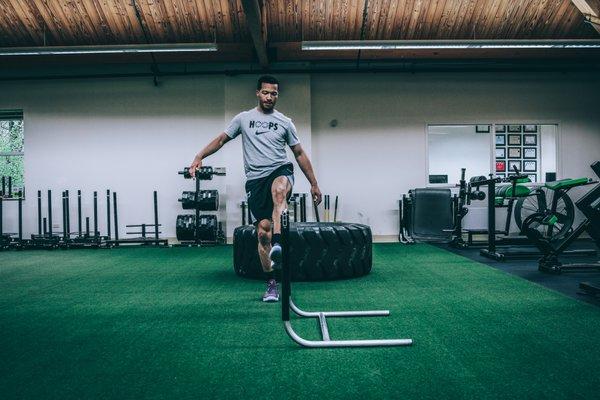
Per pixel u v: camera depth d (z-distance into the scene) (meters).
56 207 7.55
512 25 6.86
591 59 7.61
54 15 6.63
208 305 2.88
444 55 7.36
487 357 1.84
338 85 7.66
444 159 9.69
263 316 2.57
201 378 1.65
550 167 8.57
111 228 7.53
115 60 7.34
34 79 7.44
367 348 1.97
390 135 7.66
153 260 5.27
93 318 2.58
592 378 1.61
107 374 1.71
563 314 2.54
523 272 4.03
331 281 3.68
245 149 2.89
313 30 6.89
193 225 6.85
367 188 7.64
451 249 6.03
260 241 2.88
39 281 3.89
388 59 7.46
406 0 6.48
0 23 6.73
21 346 2.07
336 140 7.64
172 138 7.55
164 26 6.78
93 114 7.57
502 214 7.68
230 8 6.57
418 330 2.24
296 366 1.76
